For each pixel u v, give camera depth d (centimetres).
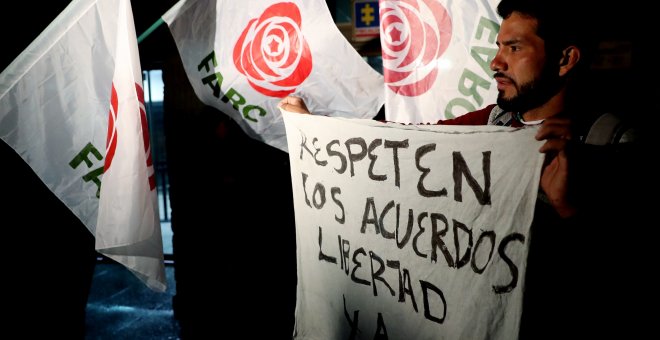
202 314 427
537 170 148
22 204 398
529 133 150
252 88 269
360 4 379
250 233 417
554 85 174
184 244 424
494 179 158
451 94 245
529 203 151
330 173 201
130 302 497
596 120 157
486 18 235
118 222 244
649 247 165
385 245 187
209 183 414
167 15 263
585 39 170
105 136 254
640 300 174
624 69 357
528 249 151
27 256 399
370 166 188
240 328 425
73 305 411
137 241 245
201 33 267
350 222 197
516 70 176
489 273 160
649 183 148
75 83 252
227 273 423
